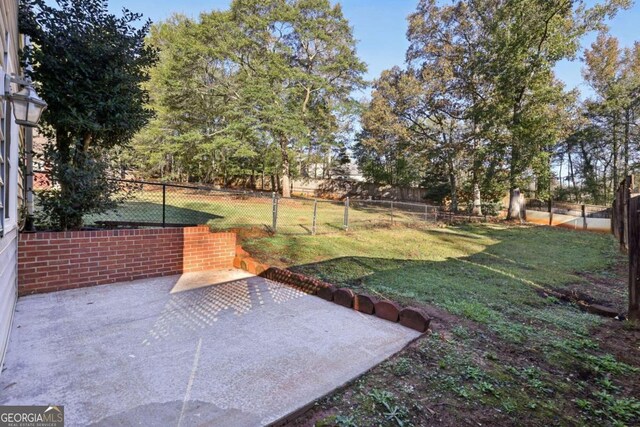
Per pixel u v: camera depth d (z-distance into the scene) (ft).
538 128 41.09
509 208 51.08
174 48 47.50
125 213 26.61
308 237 24.82
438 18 51.26
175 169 61.36
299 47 57.16
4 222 6.67
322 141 59.72
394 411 6.19
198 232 15.33
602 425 6.31
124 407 5.80
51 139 13.42
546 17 39.52
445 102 51.57
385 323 10.27
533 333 10.65
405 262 20.52
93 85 13.12
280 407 6.02
